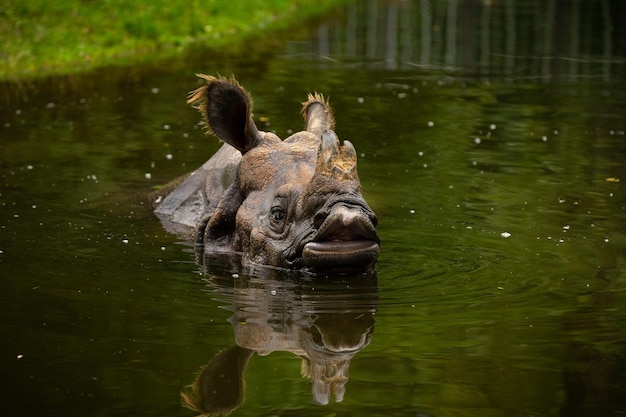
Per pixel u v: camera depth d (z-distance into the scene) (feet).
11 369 53.98
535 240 78.59
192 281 69.31
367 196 91.20
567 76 160.35
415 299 65.62
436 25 225.35
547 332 59.82
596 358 55.93
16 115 128.57
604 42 198.59
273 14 240.53
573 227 82.23
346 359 55.88
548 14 241.55
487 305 64.49
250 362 55.31
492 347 57.52
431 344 58.03
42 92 145.38
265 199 74.13
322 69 165.99
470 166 102.94
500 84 152.35
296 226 70.49
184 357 55.93
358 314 62.90
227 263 73.72
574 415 49.06
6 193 92.22
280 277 69.97
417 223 82.99
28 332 59.31
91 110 132.05
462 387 52.26
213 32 210.38
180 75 160.56
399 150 109.60
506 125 123.13
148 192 93.15
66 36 184.55
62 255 74.74
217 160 87.51
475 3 264.11
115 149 110.11
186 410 49.34
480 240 78.48
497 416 48.88
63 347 57.06
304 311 63.41
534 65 172.14
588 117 127.95
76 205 88.74
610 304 64.54
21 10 191.21
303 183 72.23
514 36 207.41
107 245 77.56
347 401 50.57
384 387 52.21
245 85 149.18
